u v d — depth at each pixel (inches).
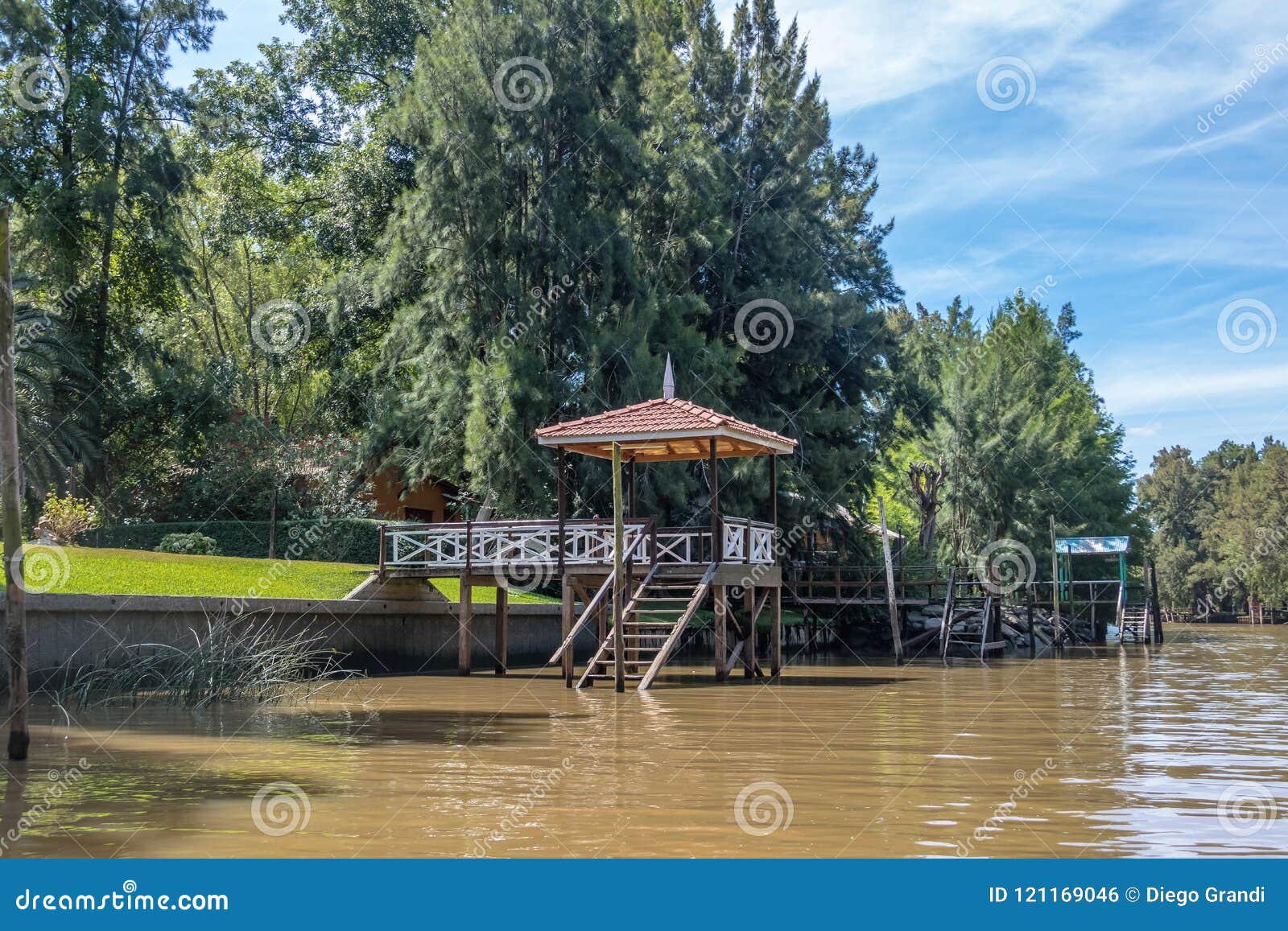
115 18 1411.2
